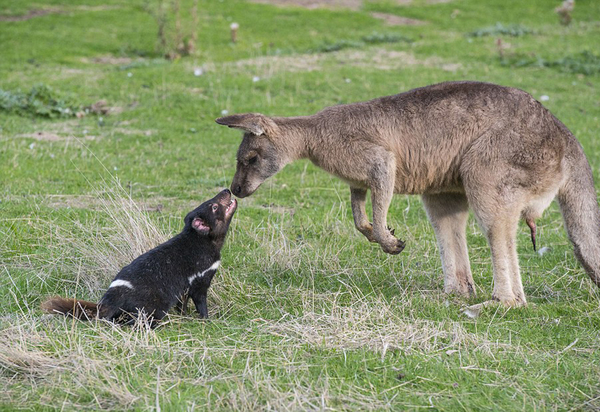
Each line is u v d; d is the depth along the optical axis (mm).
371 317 12758
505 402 10102
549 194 14219
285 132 15242
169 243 13172
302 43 47219
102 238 15773
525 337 12406
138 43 46875
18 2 55031
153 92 34281
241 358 11273
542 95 35219
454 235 15250
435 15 56844
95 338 11516
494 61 41375
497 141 13938
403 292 14438
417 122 14547
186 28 48188
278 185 23703
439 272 16344
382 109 14789
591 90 36344
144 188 22500
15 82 35312
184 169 24719
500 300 13969
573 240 14438
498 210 13953
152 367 10781
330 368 10953
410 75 38062
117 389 9953
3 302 13359
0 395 9898
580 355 11734
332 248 17438
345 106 15227
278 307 13664
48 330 11797
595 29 49656
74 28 49375
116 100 33375
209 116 31344
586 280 15516
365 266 16438
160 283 12734
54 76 37406
